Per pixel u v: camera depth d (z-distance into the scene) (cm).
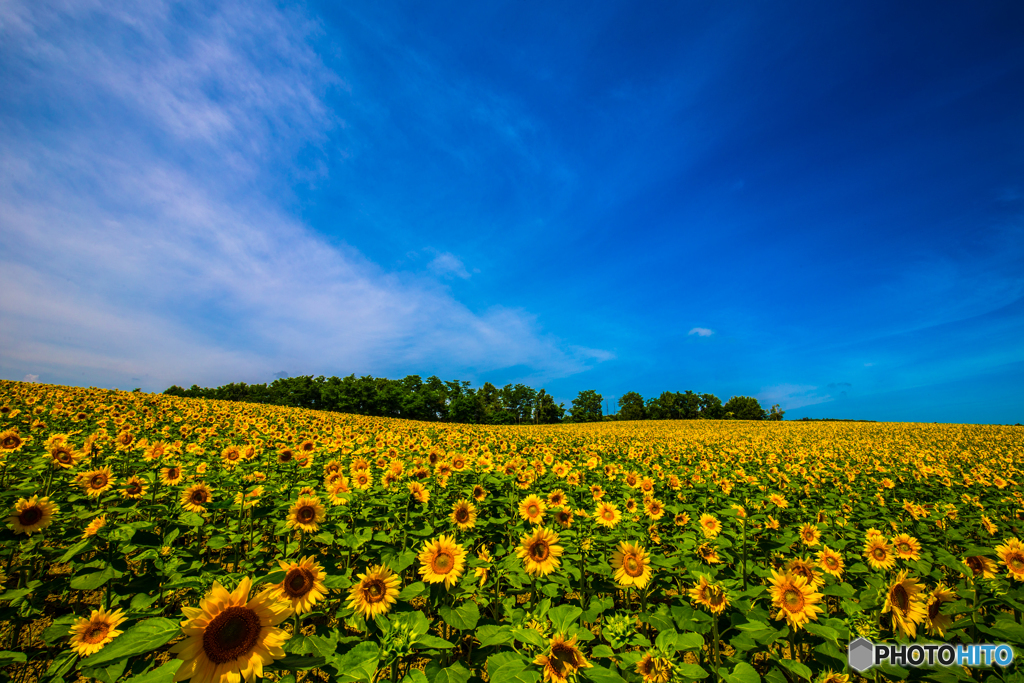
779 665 329
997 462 1777
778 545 606
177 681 192
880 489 1095
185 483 677
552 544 426
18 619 384
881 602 345
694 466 1337
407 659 335
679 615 402
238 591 209
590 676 282
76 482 561
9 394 1745
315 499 473
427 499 604
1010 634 340
